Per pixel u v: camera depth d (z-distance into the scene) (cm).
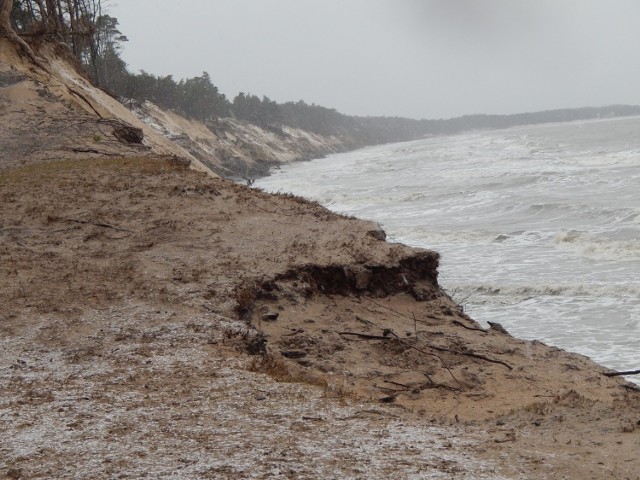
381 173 7762
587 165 5944
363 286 1309
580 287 2178
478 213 3984
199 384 826
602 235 3020
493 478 579
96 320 1054
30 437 675
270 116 17125
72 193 1809
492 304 2156
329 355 1072
